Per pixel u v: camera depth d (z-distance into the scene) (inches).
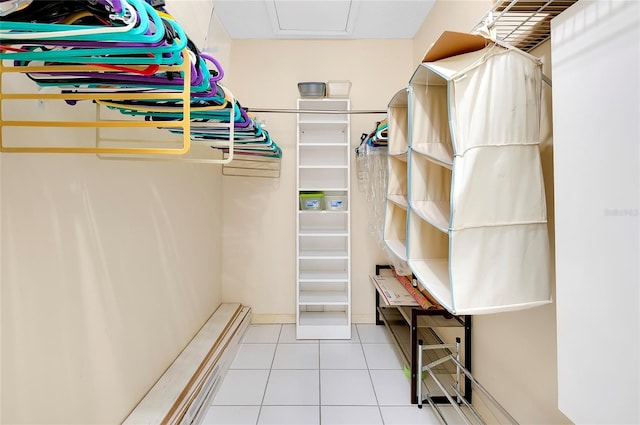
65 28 20.8
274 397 71.2
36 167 36.3
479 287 36.9
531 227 38.4
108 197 48.9
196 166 86.4
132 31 20.7
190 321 82.2
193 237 84.4
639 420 23.7
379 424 62.8
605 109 26.2
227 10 93.7
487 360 61.1
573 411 29.7
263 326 109.3
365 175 102.7
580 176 28.8
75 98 29.4
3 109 32.2
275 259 112.0
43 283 37.2
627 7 24.2
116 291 50.7
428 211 47.9
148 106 38.7
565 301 30.6
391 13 94.7
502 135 37.5
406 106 63.3
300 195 100.7
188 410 57.8
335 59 109.8
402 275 100.5
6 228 32.9
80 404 42.8
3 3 20.4
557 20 31.6
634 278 23.9
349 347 94.3
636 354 23.8
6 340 32.9
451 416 64.8
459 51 40.4
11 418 33.4
